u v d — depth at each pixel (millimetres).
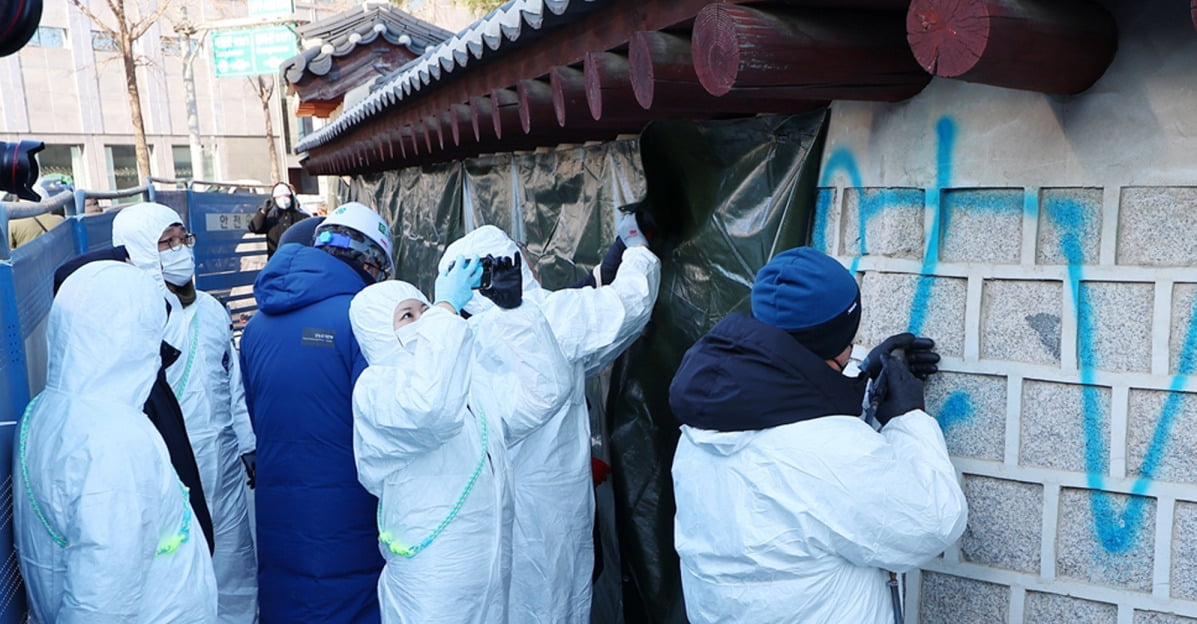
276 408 2703
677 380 1889
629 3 2312
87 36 25047
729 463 1826
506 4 3188
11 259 2639
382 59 12406
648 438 3299
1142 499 1944
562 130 3562
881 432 1961
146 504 1963
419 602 2238
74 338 2020
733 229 2797
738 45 1788
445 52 3760
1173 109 1780
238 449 3549
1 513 2119
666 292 3189
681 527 1975
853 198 2424
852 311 1847
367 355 2365
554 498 2803
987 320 2129
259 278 2824
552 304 2771
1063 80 1801
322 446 2656
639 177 3641
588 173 4121
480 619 2312
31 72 24297
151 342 2123
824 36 1880
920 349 2213
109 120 25891
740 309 2789
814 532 1712
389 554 2309
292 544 2701
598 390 3994
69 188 6574
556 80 2701
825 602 1752
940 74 1644
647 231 3174
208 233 9453
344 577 2691
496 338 2447
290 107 28953
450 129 4309
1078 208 1951
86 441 1930
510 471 2447
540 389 2447
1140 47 1785
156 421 2410
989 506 2148
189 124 26828
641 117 2621
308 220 3947
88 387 2012
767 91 1948
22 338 2637
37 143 2035
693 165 2938
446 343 2109
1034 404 2062
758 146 2695
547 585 2797
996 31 1544
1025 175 2010
